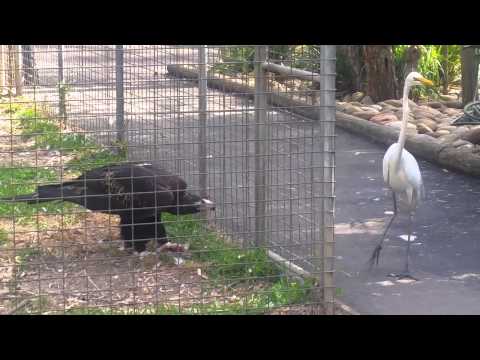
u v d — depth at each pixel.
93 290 5.21
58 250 5.83
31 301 5.22
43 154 7.39
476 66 9.77
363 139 9.08
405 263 5.93
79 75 7.77
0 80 7.94
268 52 5.82
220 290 5.38
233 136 6.76
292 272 5.42
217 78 6.43
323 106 5.16
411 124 8.91
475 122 8.24
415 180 5.84
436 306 5.34
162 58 6.73
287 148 6.13
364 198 7.20
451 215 6.83
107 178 5.61
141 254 5.76
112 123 7.50
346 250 6.16
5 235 5.99
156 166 5.89
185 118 6.66
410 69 10.66
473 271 5.84
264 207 5.70
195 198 5.80
